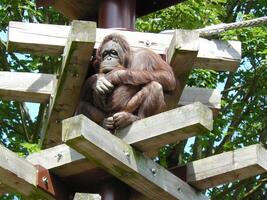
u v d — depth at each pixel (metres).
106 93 5.71
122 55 5.86
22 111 11.85
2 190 5.68
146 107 5.65
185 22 11.21
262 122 12.29
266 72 12.30
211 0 11.79
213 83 11.61
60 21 12.23
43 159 5.70
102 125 5.71
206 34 6.26
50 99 6.29
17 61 11.90
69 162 5.59
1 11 11.58
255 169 5.59
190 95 6.49
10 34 5.98
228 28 6.33
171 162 12.12
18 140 11.10
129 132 5.33
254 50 11.93
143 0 7.03
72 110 6.11
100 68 5.85
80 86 5.84
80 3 6.78
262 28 11.74
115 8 6.54
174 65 5.94
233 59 6.32
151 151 5.94
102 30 6.21
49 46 6.02
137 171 5.25
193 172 5.77
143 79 5.71
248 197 12.27
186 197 5.70
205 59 6.30
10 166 5.28
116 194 5.76
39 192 5.60
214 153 12.18
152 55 5.89
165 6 7.05
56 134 6.44
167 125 5.18
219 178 5.71
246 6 13.31
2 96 6.37
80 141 4.86
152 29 11.22
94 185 5.86
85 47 5.36
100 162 5.16
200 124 5.05
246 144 12.07
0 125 11.88
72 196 5.87
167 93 5.94
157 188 5.46
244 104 12.27
